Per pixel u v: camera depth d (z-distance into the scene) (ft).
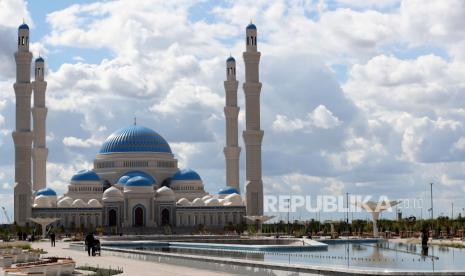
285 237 626.23
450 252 401.90
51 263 276.00
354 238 569.23
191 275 267.18
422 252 400.06
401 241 537.65
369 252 411.75
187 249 468.75
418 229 633.61
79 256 400.06
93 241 406.00
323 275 248.73
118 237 643.04
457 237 576.20
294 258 360.69
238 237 634.43
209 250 452.76
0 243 517.96
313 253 407.85
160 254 345.92
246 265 279.90
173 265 321.73
